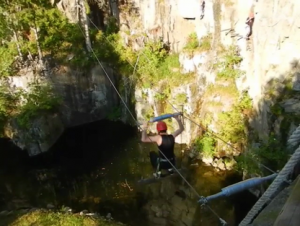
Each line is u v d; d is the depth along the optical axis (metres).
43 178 17.58
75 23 21.20
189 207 15.22
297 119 12.50
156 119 7.86
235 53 16.69
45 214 12.09
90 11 21.23
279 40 13.29
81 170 18.05
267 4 13.69
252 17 14.94
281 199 5.15
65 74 20.48
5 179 17.61
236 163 16.19
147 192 16.30
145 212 15.14
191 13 18.34
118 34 21.80
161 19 20.05
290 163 3.97
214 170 16.80
